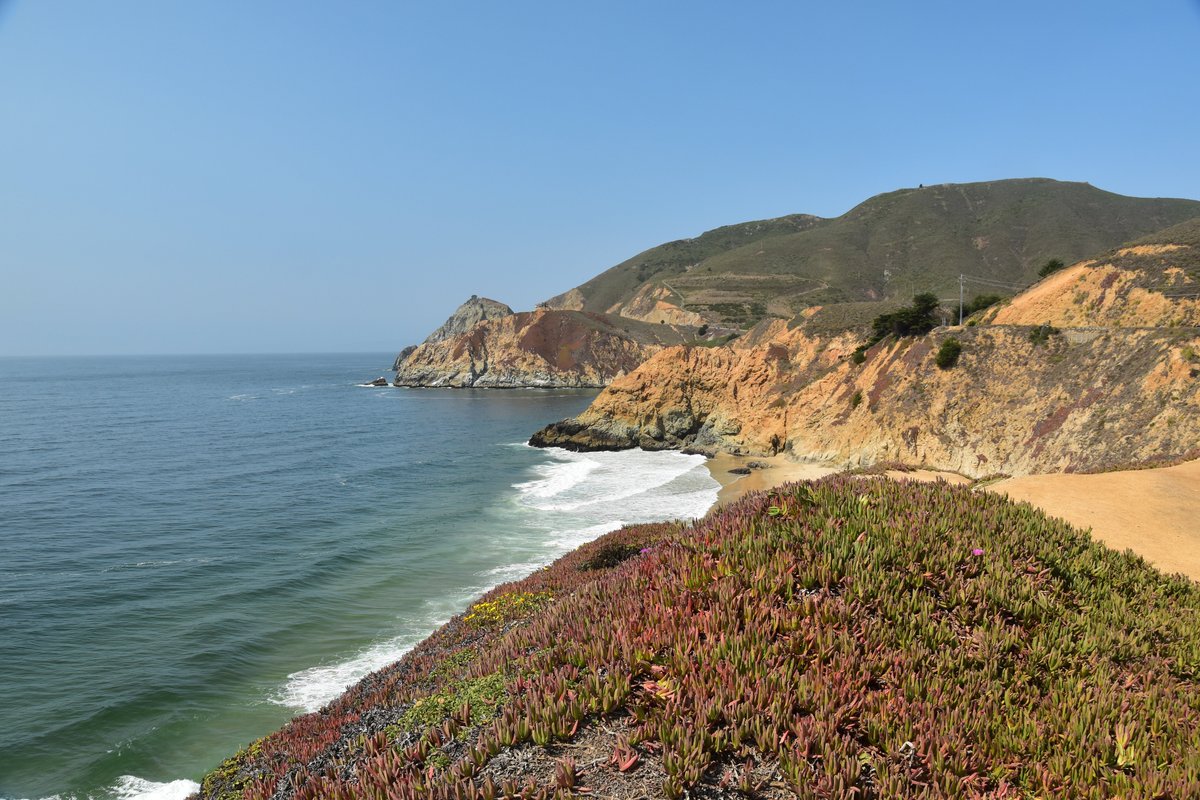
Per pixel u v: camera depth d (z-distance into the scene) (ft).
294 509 137.18
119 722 56.49
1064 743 17.85
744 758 17.13
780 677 18.84
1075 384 133.18
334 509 137.80
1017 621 23.13
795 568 24.04
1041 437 131.13
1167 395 111.45
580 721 19.11
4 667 65.46
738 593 23.06
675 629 21.42
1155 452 105.09
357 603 84.74
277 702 60.03
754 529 27.14
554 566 66.64
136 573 94.84
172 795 47.29
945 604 23.34
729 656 19.84
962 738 17.38
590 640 22.43
